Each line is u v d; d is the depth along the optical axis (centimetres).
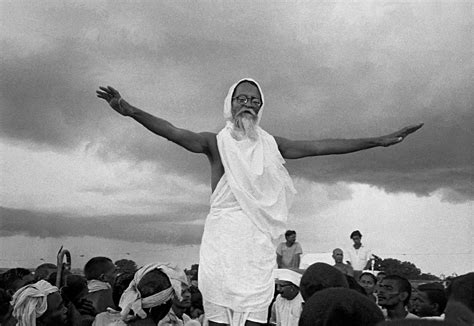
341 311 196
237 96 411
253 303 379
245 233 387
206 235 397
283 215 400
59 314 491
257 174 393
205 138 414
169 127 412
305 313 201
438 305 519
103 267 554
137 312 369
